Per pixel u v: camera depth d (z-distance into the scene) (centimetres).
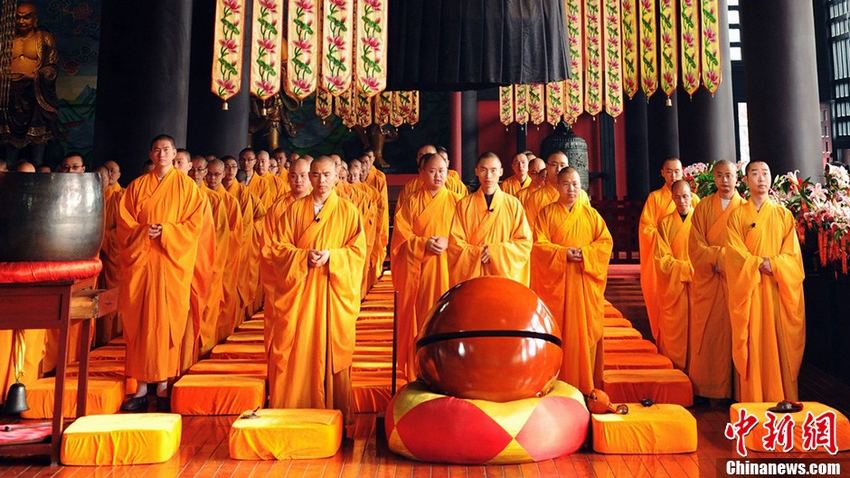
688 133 1125
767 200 511
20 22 1695
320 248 477
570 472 378
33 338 527
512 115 1269
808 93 805
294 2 628
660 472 377
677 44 842
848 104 1830
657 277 599
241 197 816
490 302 388
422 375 409
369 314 771
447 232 516
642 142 1877
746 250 501
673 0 845
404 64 725
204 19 1116
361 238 485
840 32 1856
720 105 1112
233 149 1108
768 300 496
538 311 394
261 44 629
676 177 660
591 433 416
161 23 825
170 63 826
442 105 1948
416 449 392
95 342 679
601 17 995
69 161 663
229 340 681
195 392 508
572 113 1018
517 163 792
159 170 548
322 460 402
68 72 1823
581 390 527
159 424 406
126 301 526
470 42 718
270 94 628
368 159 1040
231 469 386
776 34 808
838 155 1859
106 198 671
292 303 466
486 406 385
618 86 988
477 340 379
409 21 725
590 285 536
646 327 801
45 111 1719
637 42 896
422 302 511
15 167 590
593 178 1936
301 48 627
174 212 542
